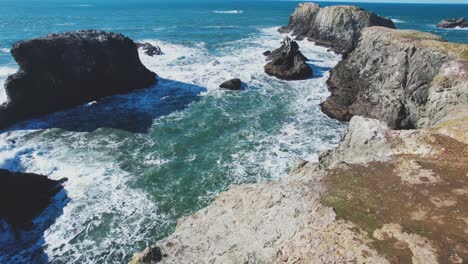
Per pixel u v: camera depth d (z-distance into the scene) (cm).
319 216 1405
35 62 3988
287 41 5712
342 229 1306
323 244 1280
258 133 3625
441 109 2897
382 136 2062
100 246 2169
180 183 2773
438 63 3222
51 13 17375
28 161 3070
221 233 1619
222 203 1917
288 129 3722
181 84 5131
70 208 2483
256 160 3094
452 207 1358
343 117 3959
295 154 3192
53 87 4144
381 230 1273
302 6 9894
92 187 2712
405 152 1898
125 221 2367
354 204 1435
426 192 1470
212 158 3133
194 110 4231
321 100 4538
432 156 1784
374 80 4128
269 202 1609
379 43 4262
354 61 4850
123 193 2648
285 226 1437
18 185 2522
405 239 1216
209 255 1500
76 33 4612
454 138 1927
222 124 3834
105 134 3606
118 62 4731
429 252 1151
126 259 2073
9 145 3331
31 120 3916
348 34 7556
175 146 3347
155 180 2812
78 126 3797
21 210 2414
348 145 2311
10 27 11000
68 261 2066
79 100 4388
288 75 5350
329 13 8106
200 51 7194
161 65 6022
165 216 2420
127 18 14812
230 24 12838
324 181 1641
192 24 12612
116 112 4178
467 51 3102
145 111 4209
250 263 1362
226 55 6819
